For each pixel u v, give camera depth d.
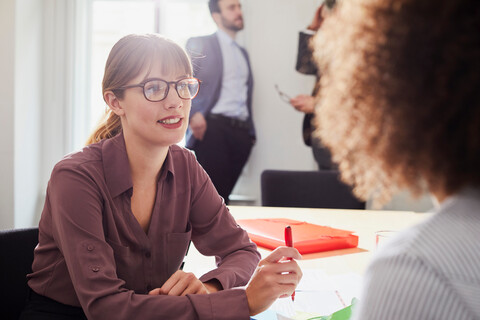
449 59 0.39
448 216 0.41
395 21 0.42
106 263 1.01
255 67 3.63
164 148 1.17
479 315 0.37
